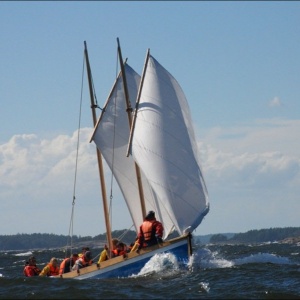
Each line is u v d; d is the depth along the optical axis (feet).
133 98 387.75
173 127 368.68
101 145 380.37
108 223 376.48
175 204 359.05
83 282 333.42
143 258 347.77
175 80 377.71
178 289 310.24
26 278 348.38
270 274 363.76
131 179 383.24
